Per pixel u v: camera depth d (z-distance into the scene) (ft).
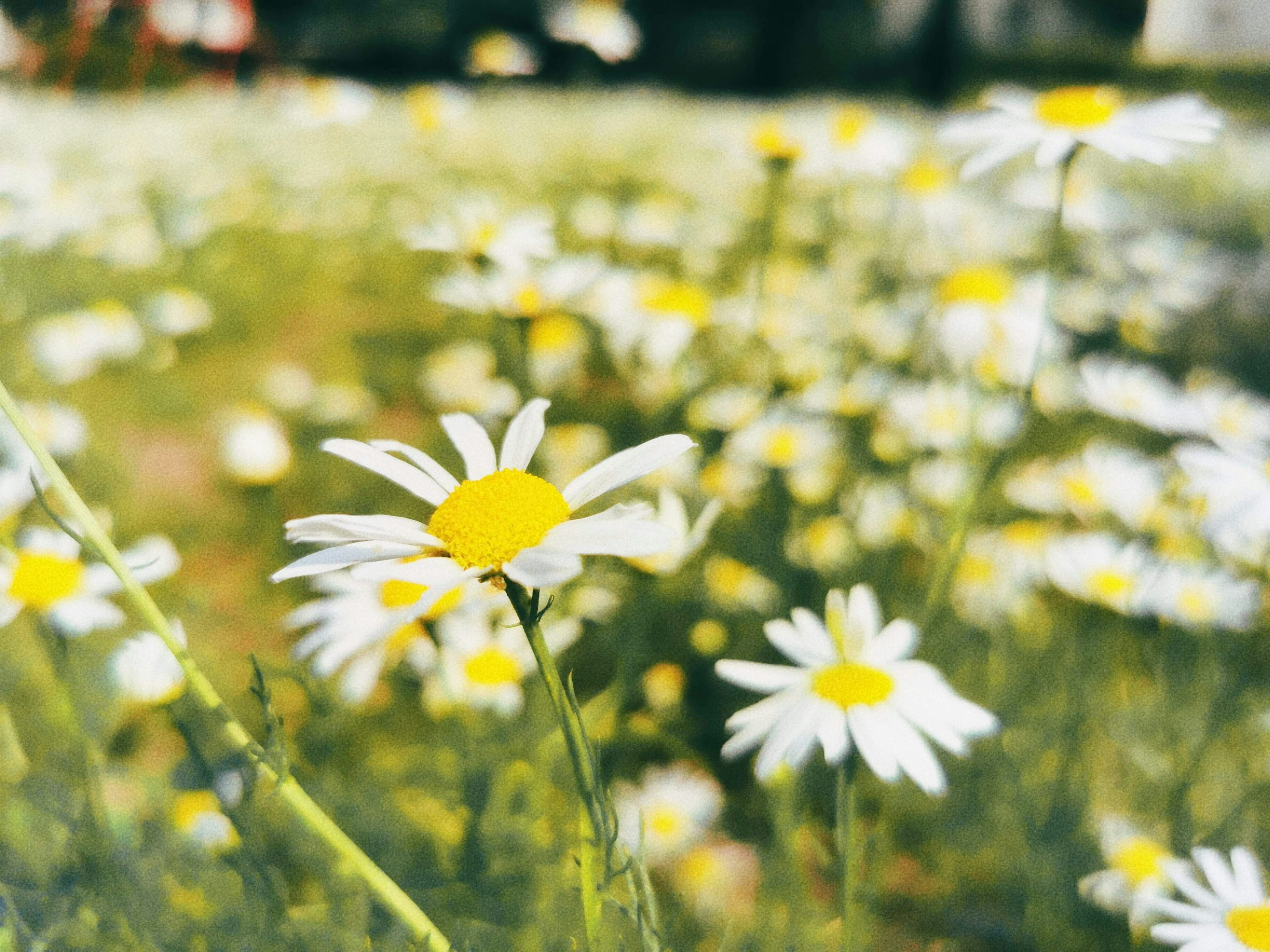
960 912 1.08
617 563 1.22
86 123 4.95
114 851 0.87
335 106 2.38
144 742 1.11
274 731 0.70
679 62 9.49
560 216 2.97
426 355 2.37
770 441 1.39
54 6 6.82
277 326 2.63
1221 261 2.16
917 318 1.80
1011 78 7.84
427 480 0.70
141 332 2.31
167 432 2.10
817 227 2.63
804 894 0.95
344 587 0.97
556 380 1.74
